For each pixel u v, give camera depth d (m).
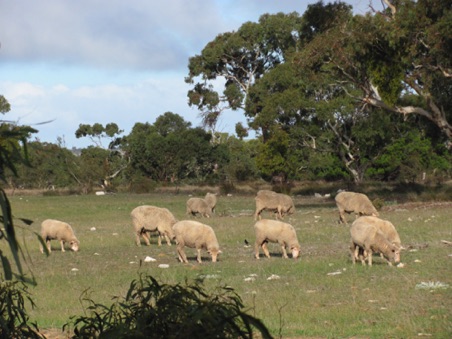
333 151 73.81
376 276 17.28
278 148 73.00
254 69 92.94
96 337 6.38
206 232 21.28
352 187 63.72
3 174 5.14
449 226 29.47
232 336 5.50
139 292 6.11
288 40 89.88
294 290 15.66
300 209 46.19
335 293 15.11
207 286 16.16
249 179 87.94
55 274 19.73
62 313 13.62
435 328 11.35
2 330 6.44
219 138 108.06
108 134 107.44
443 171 73.25
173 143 92.94
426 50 42.50
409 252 21.69
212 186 79.25
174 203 55.50
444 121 44.47
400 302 13.74
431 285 15.42
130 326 5.99
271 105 72.75
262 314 12.80
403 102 58.09
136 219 26.78
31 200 61.62
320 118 70.25
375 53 42.97
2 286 6.84
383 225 20.62
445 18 39.09
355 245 19.69
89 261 22.78
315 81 46.59
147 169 93.88
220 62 94.00
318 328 11.62
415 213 37.53
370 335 11.09
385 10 44.62
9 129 5.00
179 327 5.59
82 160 85.94
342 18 46.06
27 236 30.75
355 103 70.06
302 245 25.28
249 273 18.67
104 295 15.67
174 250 25.30
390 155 72.81
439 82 45.62
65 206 53.31
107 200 61.16
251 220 37.41
